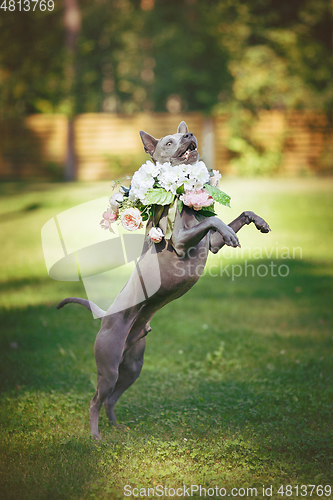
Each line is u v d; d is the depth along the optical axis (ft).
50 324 24.67
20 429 14.44
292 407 15.61
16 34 85.92
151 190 12.35
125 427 14.56
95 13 86.07
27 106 85.76
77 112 83.56
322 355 20.29
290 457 12.76
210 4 85.97
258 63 80.84
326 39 88.48
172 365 19.83
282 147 68.59
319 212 46.75
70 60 83.71
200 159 13.15
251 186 58.59
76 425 14.88
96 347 13.28
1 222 48.67
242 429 14.35
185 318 25.55
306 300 27.99
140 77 84.23
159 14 84.89
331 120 67.67
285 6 87.20
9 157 72.28
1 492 11.48
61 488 11.55
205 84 79.00
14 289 30.58
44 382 18.01
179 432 14.24
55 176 71.31
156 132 69.56
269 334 23.16
